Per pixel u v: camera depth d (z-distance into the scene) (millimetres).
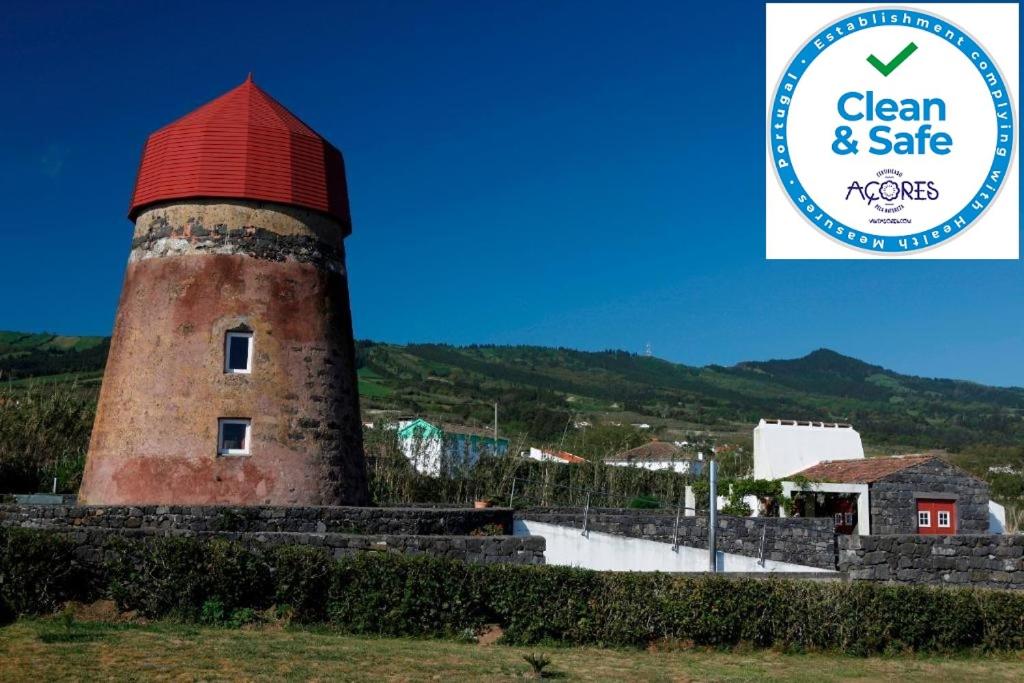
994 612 17531
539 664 13375
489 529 23781
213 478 22234
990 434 154125
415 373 173250
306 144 24984
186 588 15656
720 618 16438
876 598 17047
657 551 24719
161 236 23828
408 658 13750
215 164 23797
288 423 23172
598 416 157250
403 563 15938
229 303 23250
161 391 22734
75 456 37844
